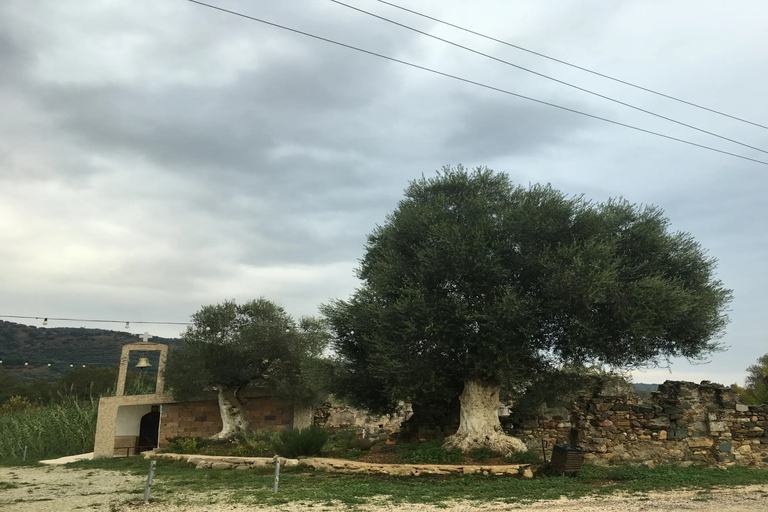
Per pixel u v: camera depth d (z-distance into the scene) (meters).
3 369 75.19
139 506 11.98
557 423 20.88
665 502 12.02
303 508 11.34
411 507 11.41
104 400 29.38
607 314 17.08
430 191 20.83
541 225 17.61
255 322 29.95
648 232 18.02
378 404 22.06
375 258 21.45
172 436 29.91
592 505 11.66
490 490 13.66
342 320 20.50
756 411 20.97
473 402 18.61
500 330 16.73
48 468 23.80
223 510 11.31
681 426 20.47
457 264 17.61
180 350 29.38
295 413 30.61
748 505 11.49
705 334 17.98
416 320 17.56
